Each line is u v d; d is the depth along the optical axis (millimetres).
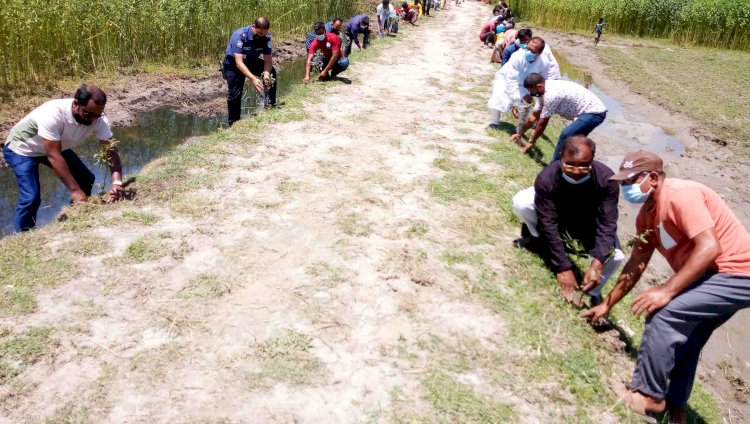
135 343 3596
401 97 10500
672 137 11758
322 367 3512
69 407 3090
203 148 6988
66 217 5066
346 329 3873
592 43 22625
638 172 3357
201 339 3672
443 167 6883
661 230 3422
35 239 4664
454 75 13094
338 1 20562
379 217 5473
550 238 4371
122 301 3977
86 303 3926
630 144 11055
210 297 4086
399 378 3475
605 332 4316
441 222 5508
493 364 3680
